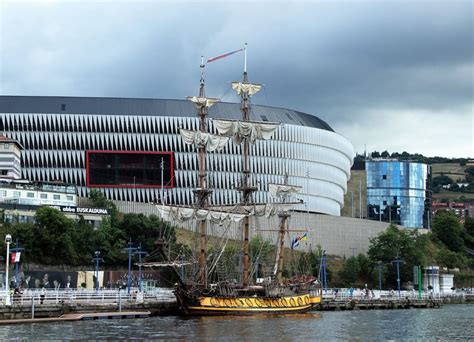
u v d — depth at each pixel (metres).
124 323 132.00
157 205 169.75
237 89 186.12
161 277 197.88
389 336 122.25
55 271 190.50
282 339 114.44
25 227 197.50
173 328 125.56
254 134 183.00
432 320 156.62
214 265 170.25
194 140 175.25
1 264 188.50
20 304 135.12
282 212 188.38
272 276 199.00
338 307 194.88
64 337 109.75
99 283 196.50
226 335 117.56
